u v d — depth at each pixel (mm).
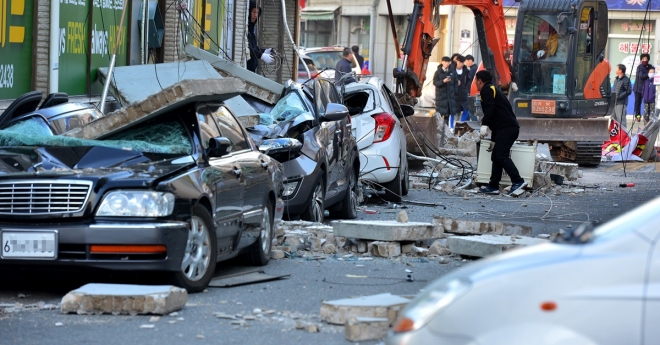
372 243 15766
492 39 34656
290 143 18234
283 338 9953
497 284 6355
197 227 12203
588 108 40312
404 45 31578
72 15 22172
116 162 12688
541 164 31828
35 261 11539
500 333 6258
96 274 12047
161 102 13164
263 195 14625
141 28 26969
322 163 19094
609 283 6207
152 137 13328
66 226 11508
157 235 11484
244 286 12961
